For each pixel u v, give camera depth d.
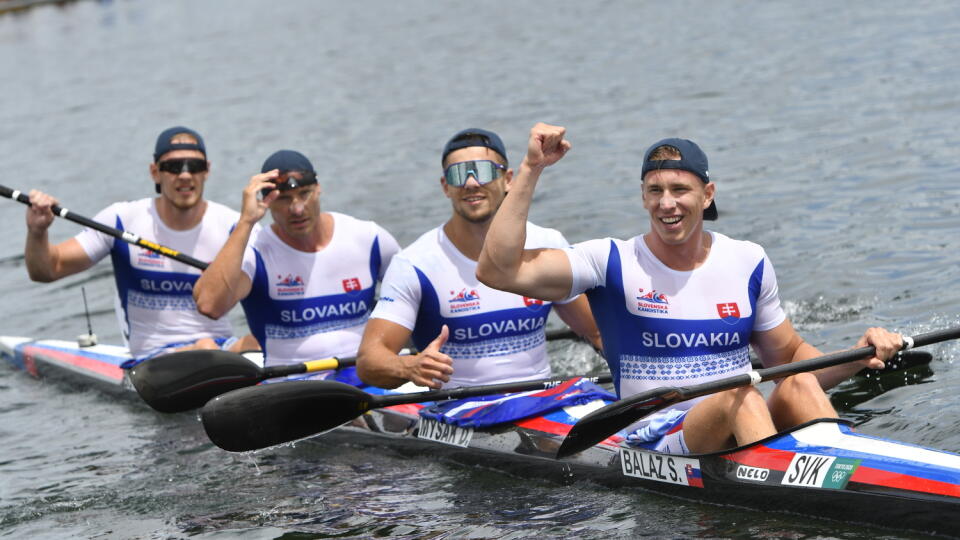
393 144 58.03
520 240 18.16
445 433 23.47
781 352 20.38
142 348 31.39
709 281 19.64
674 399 18.03
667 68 68.56
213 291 25.48
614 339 20.27
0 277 43.53
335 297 27.08
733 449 18.56
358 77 82.00
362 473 23.22
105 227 29.92
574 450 20.00
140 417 28.81
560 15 102.19
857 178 39.78
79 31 142.62
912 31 65.44
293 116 69.62
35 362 33.78
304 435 22.41
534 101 64.50
